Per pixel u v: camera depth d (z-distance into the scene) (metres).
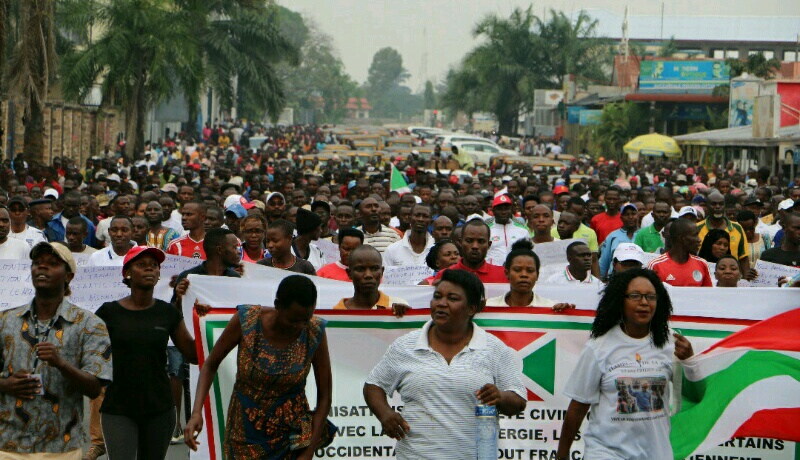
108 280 10.12
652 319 6.40
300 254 11.24
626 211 13.70
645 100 61.31
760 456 7.42
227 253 9.10
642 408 6.33
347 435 7.54
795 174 36.03
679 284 10.23
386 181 23.00
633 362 6.36
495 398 6.18
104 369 6.47
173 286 9.30
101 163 27.59
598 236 15.95
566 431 6.56
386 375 6.38
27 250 11.41
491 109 88.38
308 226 11.21
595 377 6.39
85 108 44.84
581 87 84.12
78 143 44.16
